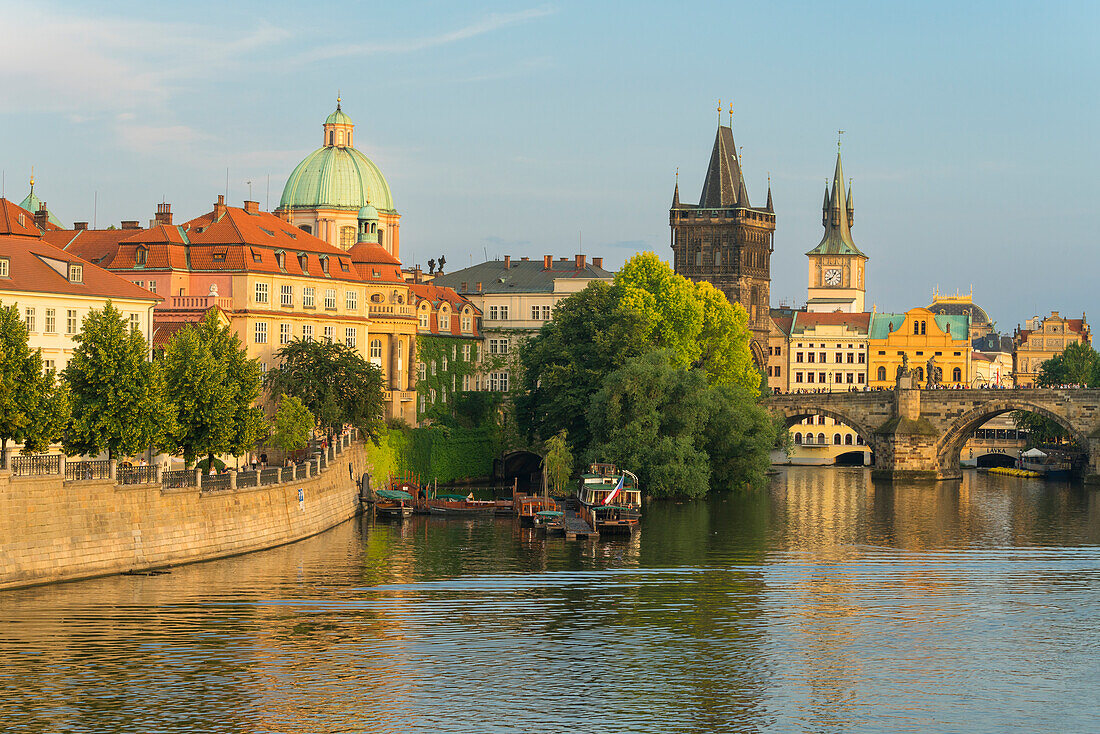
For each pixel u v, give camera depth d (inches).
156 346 6166.3
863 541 5885.8
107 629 3710.6
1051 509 7445.9
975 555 5482.3
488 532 5920.3
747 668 3587.6
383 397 6894.7
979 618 4195.4
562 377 7672.2
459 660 3590.1
